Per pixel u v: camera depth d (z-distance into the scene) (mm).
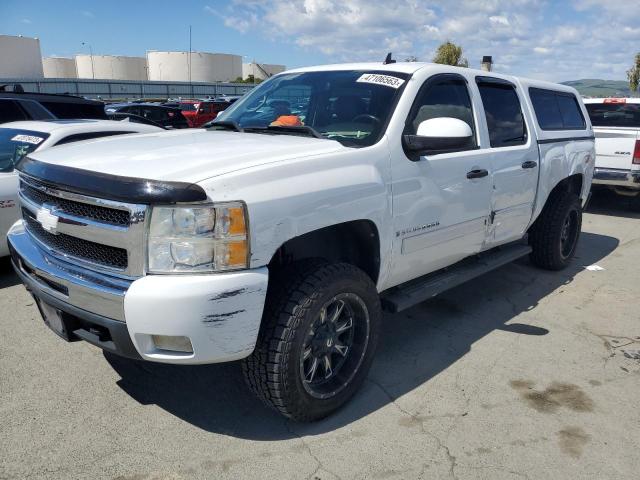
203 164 2531
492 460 2717
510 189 4348
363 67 3891
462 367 3654
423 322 4402
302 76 4105
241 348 2498
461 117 3896
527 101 4809
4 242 5027
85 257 2609
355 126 3385
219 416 3023
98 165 2598
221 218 2355
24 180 3076
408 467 2648
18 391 3197
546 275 5691
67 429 2855
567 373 3613
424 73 3648
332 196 2783
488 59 8727
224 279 2373
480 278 5520
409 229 3348
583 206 6066
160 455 2682
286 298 2678
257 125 3822
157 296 2311
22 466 2561
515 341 4082
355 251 3285
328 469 2617
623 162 8703
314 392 2873
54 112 7445
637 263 6281
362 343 3125
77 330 2738
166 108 17312
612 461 2734
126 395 3199
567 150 5312
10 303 4512
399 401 3221
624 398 3320
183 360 2455
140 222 2338
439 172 3508
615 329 4367
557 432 2959
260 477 2551
